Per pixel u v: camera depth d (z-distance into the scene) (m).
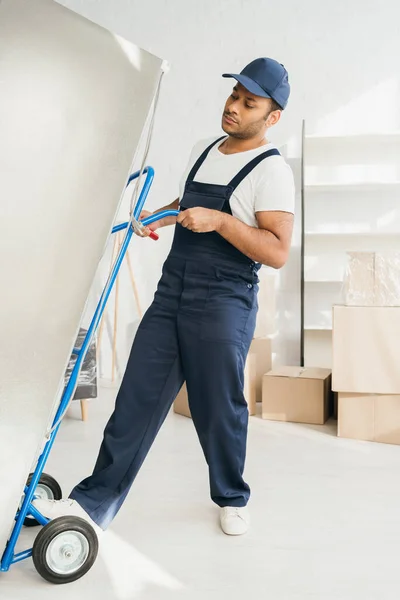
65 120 1.78
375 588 1.99
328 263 4.93
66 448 3.30
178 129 5.07
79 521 2.01
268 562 2.15
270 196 2.23
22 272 1.76
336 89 4.86
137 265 5.12
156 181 5.11
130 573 2.07
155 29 5.05
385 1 4.77
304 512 2.55
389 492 2.77
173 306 2.30
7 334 1.77
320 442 3.48
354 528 2.41
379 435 3.49
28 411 1.80
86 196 1.80
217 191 2.28
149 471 3.01
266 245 2.19
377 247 4.87
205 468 3.05
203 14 5.00
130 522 2.45
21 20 1.76
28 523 2.33
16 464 1.81
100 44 1.82
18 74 1.75
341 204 4.90
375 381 3.45
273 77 2.23
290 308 4.96
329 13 4.84
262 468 3.06
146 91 1.84
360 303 3.46
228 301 2.27
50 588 1.97
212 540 2.30
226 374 2.28
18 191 1.75
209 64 5.01
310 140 4.75
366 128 4.84
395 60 4.78
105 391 4.71
